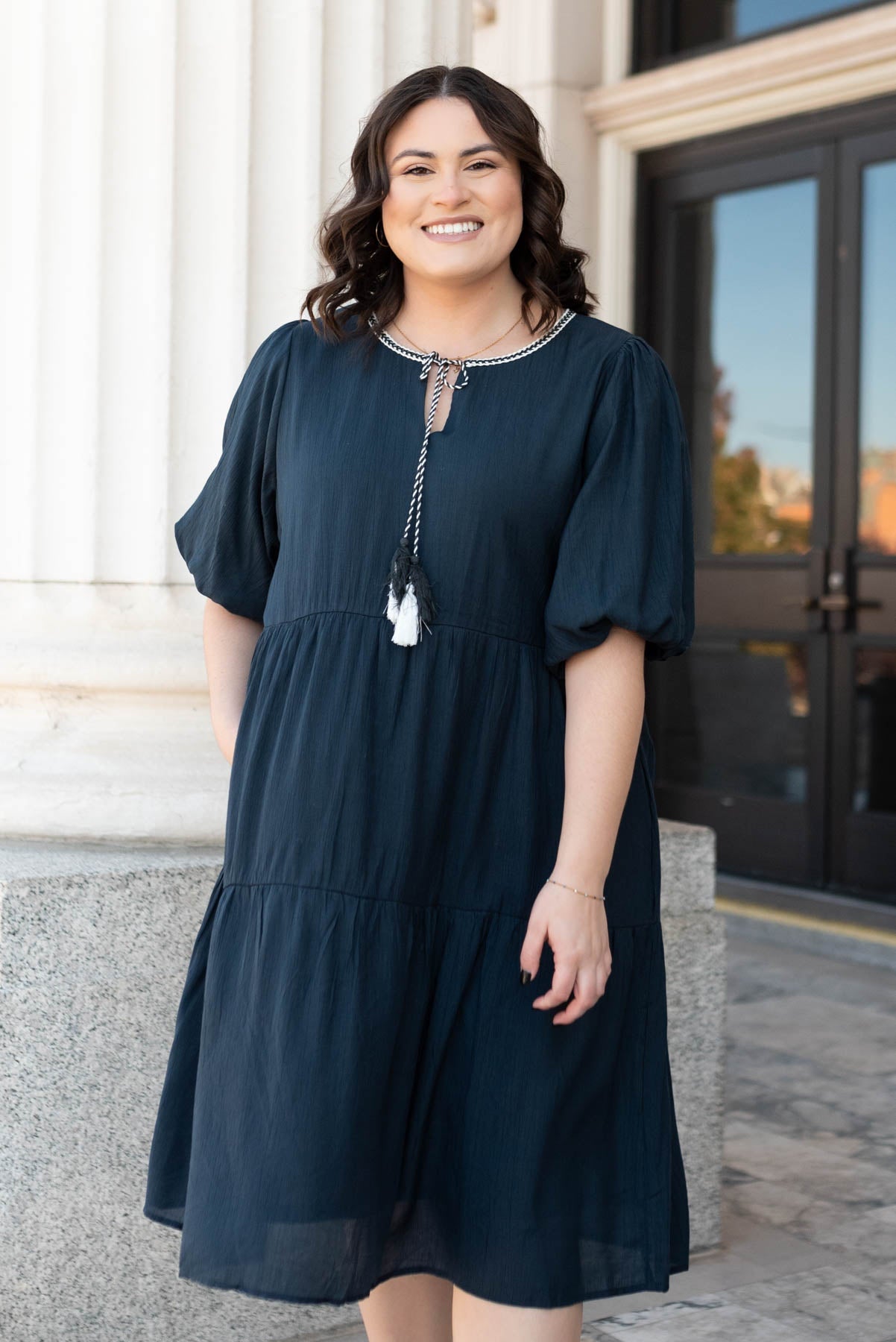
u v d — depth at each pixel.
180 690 2.34
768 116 5.35
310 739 1.49
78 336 2.35
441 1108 1.51
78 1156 2.06
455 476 1.49
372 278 1.62
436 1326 1.70
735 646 5.60
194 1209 1.49
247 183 2.38
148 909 2.09
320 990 1.44
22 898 2.01
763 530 5.52
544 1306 1.45
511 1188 1.46
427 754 1.48
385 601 1.50
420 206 1.52
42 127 2.35
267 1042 1.46
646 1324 2.35
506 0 5.77
